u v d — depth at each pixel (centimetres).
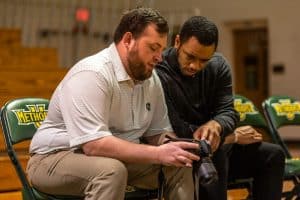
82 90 227
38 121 272
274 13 931
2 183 396
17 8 767
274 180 300
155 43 230
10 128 261
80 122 225
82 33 809
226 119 274
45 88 520
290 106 376
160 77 276
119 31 240
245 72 983
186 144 224
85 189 224
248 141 297
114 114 240
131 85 241
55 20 803
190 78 279
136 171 248
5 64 589
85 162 223
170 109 273
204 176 219
